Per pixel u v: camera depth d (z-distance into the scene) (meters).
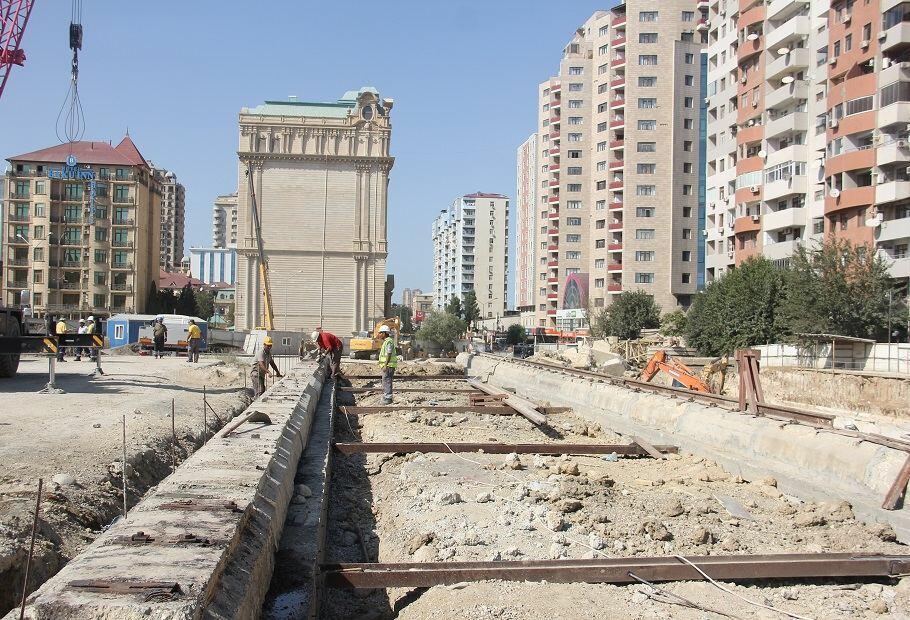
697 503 10.12
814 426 11.94
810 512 9.77
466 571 6.72
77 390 21.14
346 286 86.38
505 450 13.77
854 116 45.41
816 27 52.75
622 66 94.00
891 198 42.69
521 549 7.96
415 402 22.72
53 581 3.88
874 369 36.41
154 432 13.59
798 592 6.98
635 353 48.72
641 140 90.06
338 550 8.38
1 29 39.06
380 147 86.44
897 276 42.84
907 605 6.71
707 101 71.19
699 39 90.88
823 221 50.69
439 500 9.77
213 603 3.96
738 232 59.75
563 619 5.93
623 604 6.35
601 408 19.95
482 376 35.81
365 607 6.61
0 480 9.14
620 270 91.75
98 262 91.88
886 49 43.53
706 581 6.98
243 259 85.06
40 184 90.81
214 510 5.32
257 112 87.31
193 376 27.78
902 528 8.89
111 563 4.14
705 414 14.70
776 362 41.47
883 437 10.66
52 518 7.93
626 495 10.48
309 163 86.00
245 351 55.50
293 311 85.50
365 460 13.34
